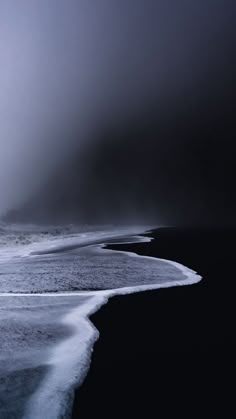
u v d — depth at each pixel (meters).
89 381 4.01
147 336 5.50
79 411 3.43
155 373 4.22
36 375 4.12
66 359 4.58
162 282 9.70
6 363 4.44
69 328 5.80
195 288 8.95
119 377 4.11
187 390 3.80
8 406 3.46
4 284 9.55
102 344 5.14
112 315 6.63
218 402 3.59
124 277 10.47
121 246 21.30
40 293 8.41
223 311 6.85
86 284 9.48
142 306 7.28
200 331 5.69
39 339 5.29
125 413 3.41
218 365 4.43
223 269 11.88
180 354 4.76
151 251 18.11
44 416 3.30
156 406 3.51
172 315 6.61
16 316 6.45
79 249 19.73
